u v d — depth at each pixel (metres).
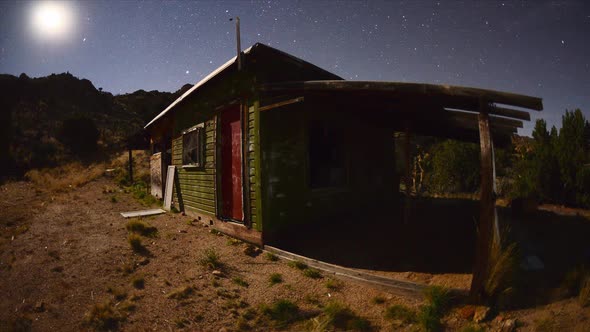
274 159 5.89
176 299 4.01
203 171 8.00
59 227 7.41
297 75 6.41
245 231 6.12
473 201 10.33
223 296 4.09
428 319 3.12
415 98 4.29
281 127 6.07
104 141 29.16
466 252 4.84
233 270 4.92
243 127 6.10
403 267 4.52
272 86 5.37
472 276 3.75
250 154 5.94
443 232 6.04
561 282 3.58
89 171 19.39
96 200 11.38
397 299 3.72
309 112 6.80
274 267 4.96
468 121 4.43
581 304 3.03
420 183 13.27
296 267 4.86
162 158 12.15
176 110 10.20
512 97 3.25
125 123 40.16
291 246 5.71
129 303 3.89
